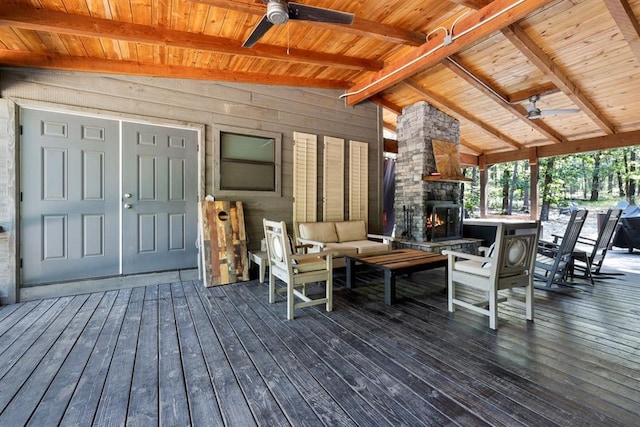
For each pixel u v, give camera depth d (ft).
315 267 9.61
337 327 8.37
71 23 9.07
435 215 18.86
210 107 13.85
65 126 11.19
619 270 15.46
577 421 4.72
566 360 6.57
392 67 14.38
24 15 8.57
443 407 5.07
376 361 6.57
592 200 44.91
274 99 15.52
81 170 11.45
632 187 41.93
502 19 10.03
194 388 5.63
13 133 10.36
